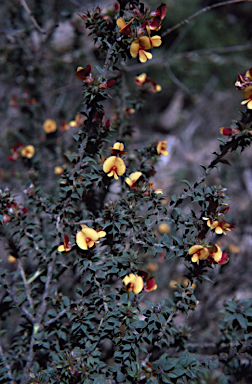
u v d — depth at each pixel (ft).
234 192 2.20
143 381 0.96
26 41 1.80
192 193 0.99
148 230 0.99
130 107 1.25
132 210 1.00
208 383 0.90
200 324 1.31
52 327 1.05
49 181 1.53
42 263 1.08
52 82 1.97
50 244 1.16
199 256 0.97
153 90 1.23
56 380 0.98
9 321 1.33
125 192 1.08
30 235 1.07
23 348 1.10
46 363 1.09
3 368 1.08
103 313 1.00
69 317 1.00
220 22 3.52
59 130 1.67
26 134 1.68
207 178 2.15
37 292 1.16
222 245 1.53
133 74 2.97
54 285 1.23
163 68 3.28
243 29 3.64
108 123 1.00
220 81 3.54
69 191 1.02
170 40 3.48
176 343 1.09
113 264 0.99
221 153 0.97
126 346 0.96
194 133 3.44
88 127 0.99
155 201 1.01
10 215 1.05
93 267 0.97
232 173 2.22
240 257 1.42
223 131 0.96
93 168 1.01
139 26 0.97
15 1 1.65
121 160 0.99
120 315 0.97
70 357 0.97
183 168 2.81
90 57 2.29
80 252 0.99
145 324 0.96
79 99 2.06
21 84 1.86
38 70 1.80
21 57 1.75
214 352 1.09
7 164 1.83
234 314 0.93
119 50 0.97
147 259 1.33
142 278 1.01
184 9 3.46
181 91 3.59
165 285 1.48
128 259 0.99
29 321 1.08
